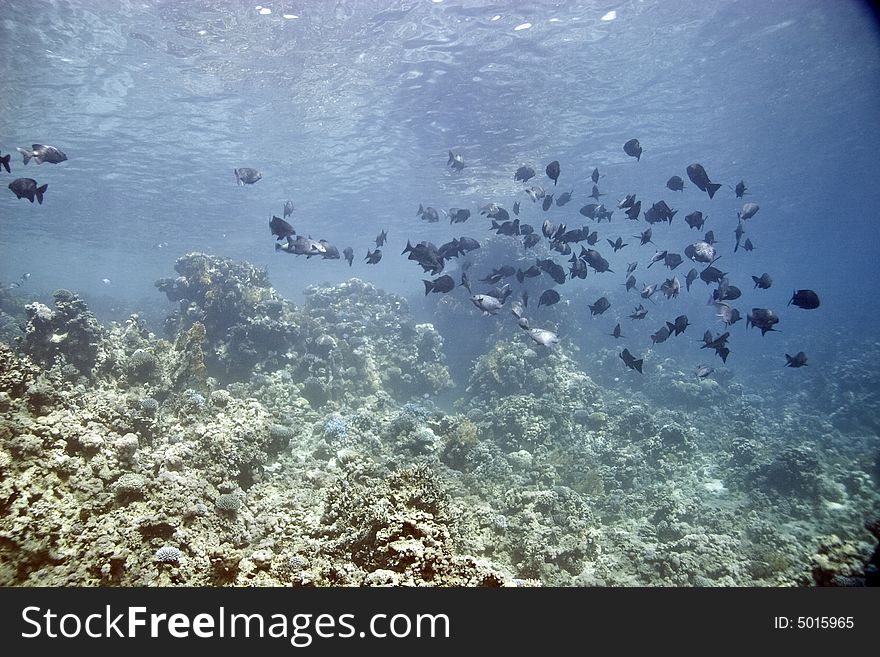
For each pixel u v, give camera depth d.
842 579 7.34
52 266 76.38
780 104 22.41
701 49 17.73
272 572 6.21
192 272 16.06
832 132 26.19
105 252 55.50
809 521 12.12
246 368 14.24
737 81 20.16
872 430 20.00
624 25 16.05
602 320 33.19
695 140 26.05
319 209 37.19
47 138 22.39
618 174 30.84
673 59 18.28
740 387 24.19
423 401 17.23
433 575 5.62
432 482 7.40
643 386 23.09
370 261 10.54
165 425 9.32
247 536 6.80
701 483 14.47
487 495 10.65
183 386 11.28
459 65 17.80
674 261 11.32
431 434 11.77
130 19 14.47
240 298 15.10
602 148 26.41
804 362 10.11
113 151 24.00
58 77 17.36
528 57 17.53
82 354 10.38
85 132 21.88
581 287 36.84
